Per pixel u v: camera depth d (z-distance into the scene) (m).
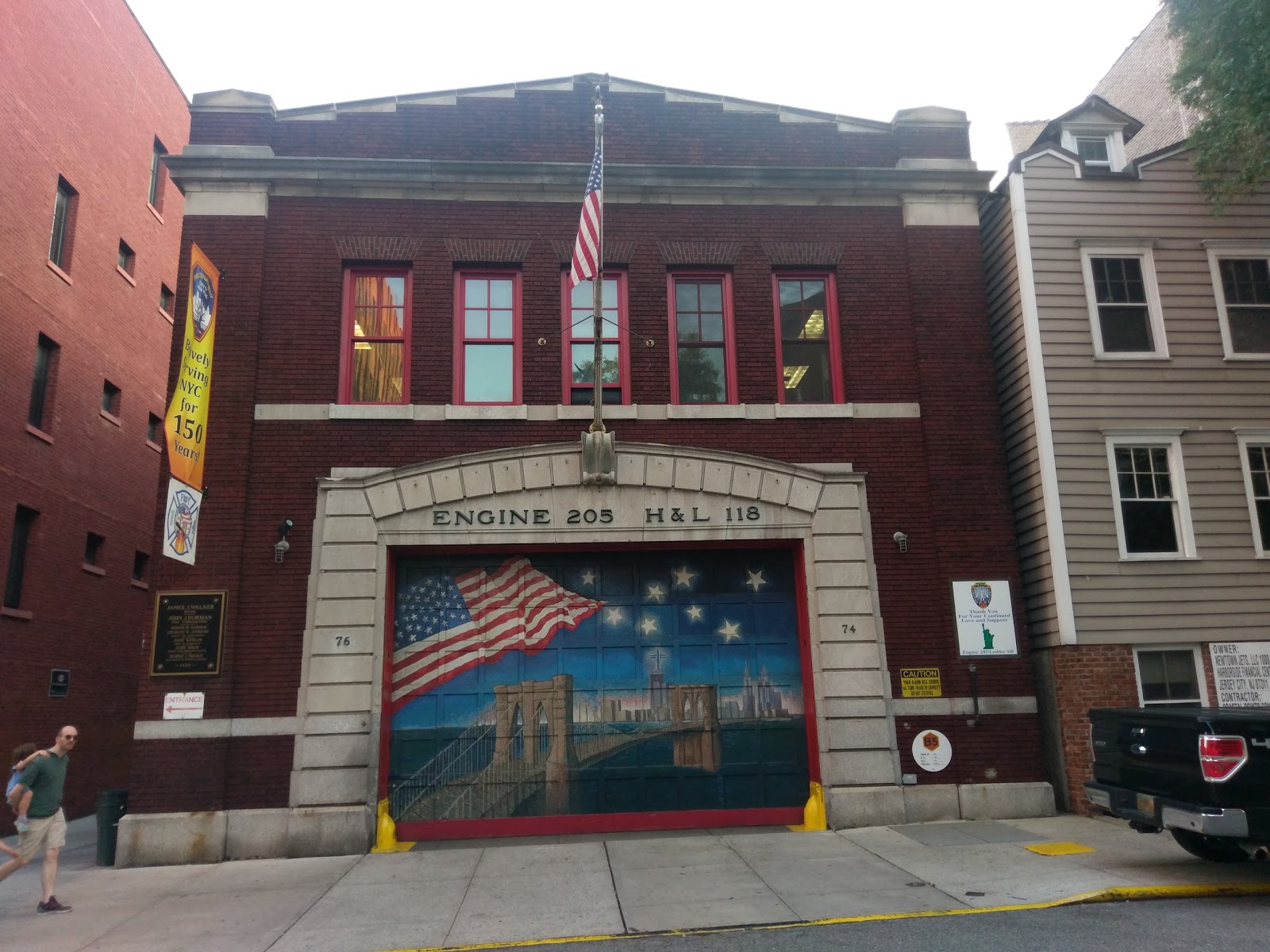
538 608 12.48
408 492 12.05
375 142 13.46
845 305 13.44
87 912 8.92
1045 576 12.66
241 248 12.66
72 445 17.41
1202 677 12.45
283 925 8.32
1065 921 7.61
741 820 11.95
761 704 12.45
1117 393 13.13
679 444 12.67
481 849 11.09
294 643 11.59
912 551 12.57
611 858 10.41
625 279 13.29
